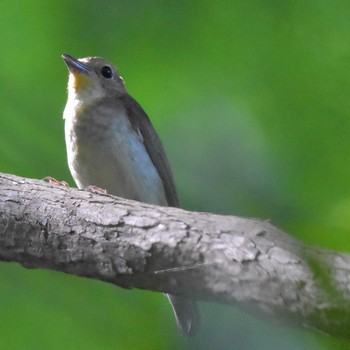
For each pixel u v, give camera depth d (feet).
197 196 13.52
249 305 12.94
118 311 13.48
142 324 13.47
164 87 13.53
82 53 13.53
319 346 13.15
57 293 13.51
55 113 13.62
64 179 13.62
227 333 13.38
